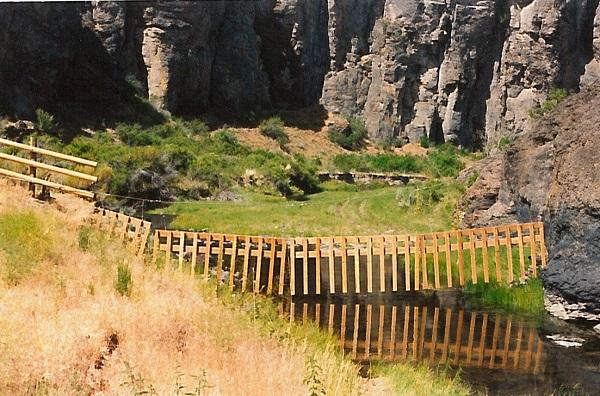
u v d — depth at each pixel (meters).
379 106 76.06
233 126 67.31
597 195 16.11
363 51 77.38
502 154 26.25
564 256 16.78
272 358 9.75
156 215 32.75
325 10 76.81
